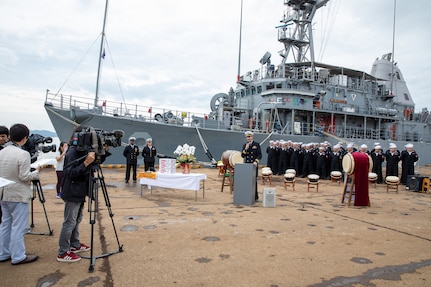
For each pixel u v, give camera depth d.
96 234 5.19
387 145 22.61
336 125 21.47
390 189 12.77
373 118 23.20
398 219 6.95
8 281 3.36
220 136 17.64
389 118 23.17
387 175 14.61
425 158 25.80
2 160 3.71
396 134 25.11
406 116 26.53
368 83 24.02
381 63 27.19
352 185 8.45
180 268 3.80
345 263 4.09
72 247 4.26
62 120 15.31
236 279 3.51
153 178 8.92
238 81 22.14
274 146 17.44
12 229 3.81
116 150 16.89
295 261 4.12
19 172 3.72
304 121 20.66
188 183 8.55
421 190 11.87
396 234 5.63
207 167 18.11
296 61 22.62
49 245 4.55
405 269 3.93
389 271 3.85
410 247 4.86
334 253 4.48
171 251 4.41
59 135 15.53
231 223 6.12
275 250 4.55
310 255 4.37
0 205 3.86
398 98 27.11
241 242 4.89
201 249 4.52
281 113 20.11
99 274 3.58
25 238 4.88
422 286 3.44
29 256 3.97
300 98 19.47
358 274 3.73
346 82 22.23
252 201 8.16
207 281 3.44
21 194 3.77
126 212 6.95
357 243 5.01
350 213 7.52
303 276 3.63
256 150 8.85
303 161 16.64
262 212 7.28
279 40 22.50
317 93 20.64
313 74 20.41
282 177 16.19
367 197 8.41
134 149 12.09
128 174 12.02
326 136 20.25
